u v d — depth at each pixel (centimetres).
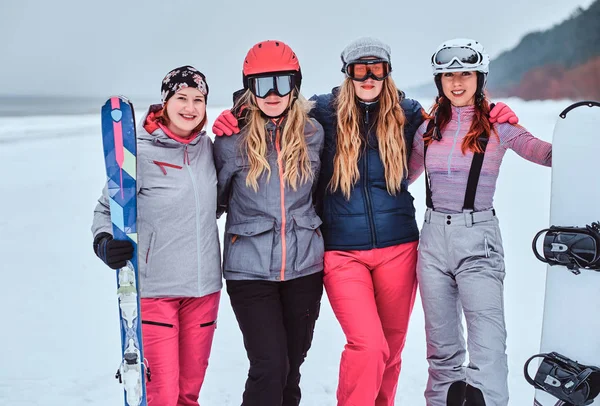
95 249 245
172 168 251
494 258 260
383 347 253
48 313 482
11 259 648
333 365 380
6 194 1051
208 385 354
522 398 319
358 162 275
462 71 259
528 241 636
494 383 245
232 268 260
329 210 278
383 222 273
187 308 257
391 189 276
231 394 342
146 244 249
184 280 249
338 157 272
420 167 291
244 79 268
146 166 249
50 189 1097
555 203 254
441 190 268
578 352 243
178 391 252
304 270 262
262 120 262
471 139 261
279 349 246
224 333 444
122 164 242
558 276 250
